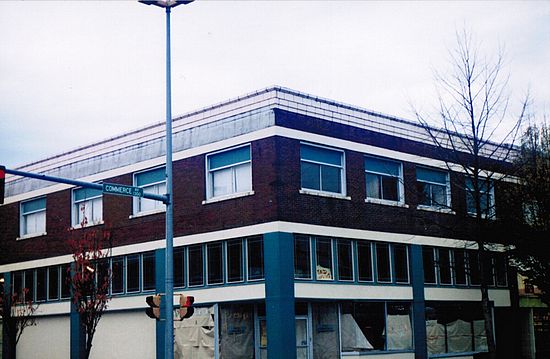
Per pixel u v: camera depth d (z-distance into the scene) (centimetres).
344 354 2931
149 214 3294
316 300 2845
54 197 3822
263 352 2884
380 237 3141
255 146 2862
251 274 2830
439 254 3466
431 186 3484
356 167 3098
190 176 3105
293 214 2798
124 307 3325
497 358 3744
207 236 2988
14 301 3681
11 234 4050
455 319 3488
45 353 3753
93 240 3272
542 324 4000
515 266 3703
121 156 3484
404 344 3191
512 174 3375
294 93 2897
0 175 1989
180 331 3041
